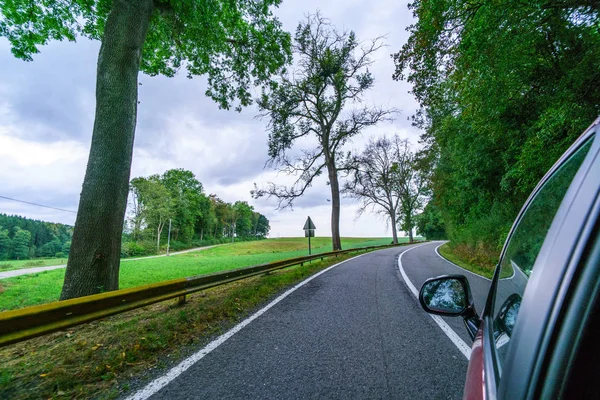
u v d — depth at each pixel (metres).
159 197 60.12
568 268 0.59
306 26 20.67
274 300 6.42
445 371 3.11
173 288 5.31
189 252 60.62
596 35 5.16
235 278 7.46
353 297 6.64
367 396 2.63
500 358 1.07
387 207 41.47
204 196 86.06
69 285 5.32
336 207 22.75
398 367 3.20
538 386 0.59
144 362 3.35
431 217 46.03
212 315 5.04
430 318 5.01
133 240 58.66
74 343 3.77
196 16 9.59
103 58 6.39
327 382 2.88
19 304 9.17
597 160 0.67
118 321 4.83
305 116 23.23
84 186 5.81
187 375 3.03
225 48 12.55
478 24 5.25
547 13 4.95
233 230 104.94
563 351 0.54
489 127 7.52
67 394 2.66
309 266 12.94
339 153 24.20
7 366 3.16
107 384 2.85
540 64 5.83
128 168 6.33
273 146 22.36
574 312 0.54
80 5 9.63
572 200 0.73
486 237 13.71
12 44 9.55
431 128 18.66
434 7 5.82
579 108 5.09
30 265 34.81
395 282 8.60
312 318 5.04
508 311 1.24
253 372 3.09
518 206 11.40
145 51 11.55
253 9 11.96
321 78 21.98
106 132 6.07
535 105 6.58
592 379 0.49
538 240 1.10
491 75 5.77
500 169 11.60
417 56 7.28
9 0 8.74
